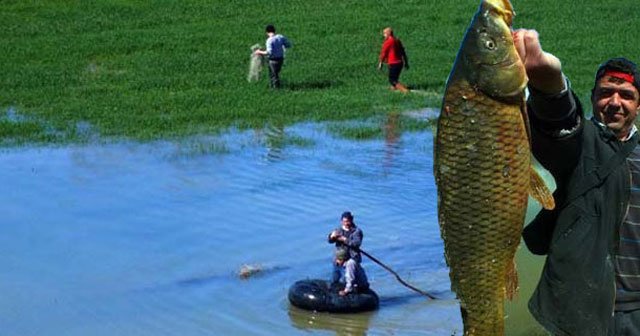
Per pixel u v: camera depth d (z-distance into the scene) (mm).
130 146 26656
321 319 14906
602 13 46188
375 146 26672
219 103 32406
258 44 39531
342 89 34750
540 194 4195
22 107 31688
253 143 26922
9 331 14406
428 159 25234
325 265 17281
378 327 14695
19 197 21734
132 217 20188
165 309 15281
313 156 25453
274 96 33469
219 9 46344
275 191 22125
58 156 25531
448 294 15969
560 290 4844
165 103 32281
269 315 15078
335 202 21250
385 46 34812
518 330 10070
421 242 18609
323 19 45094
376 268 17250
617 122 4855
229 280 16531
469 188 4074
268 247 18281
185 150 26141
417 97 33531
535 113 4617
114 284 16375
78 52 39531
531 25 44188
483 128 4020
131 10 45844
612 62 4867
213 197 21641
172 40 41375
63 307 15328
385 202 21266
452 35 42844
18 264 17375
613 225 4809
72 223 19797
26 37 41688
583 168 4809
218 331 14422
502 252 4141
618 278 4855
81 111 31031
